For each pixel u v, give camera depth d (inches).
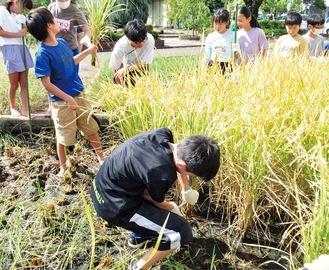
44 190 133.5
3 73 245.9
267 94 123.8
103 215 94.2
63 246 106.0
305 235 87.0
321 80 129.3
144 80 147.3
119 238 110.7
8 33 180.9
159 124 125.3
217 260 104.2
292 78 131.6
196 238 112.6
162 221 91.6
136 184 89.0
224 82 135.6
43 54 128.2
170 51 530.3
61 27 179.5
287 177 109.3
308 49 205.5
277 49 179.8
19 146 169.0
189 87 132.9
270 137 110.1
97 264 101.4
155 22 1214.3
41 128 181.3
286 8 1051.3
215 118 112.5
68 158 155.9
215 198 126.4
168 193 132.3
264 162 104.3
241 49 198.8
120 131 152.3
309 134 110.8
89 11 204.2
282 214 119.7
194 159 84.8
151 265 94.3
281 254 106.7
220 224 119.3
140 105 133.1
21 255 103.0
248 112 112.8
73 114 137.1
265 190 107.1
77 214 120.6
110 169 91.7
